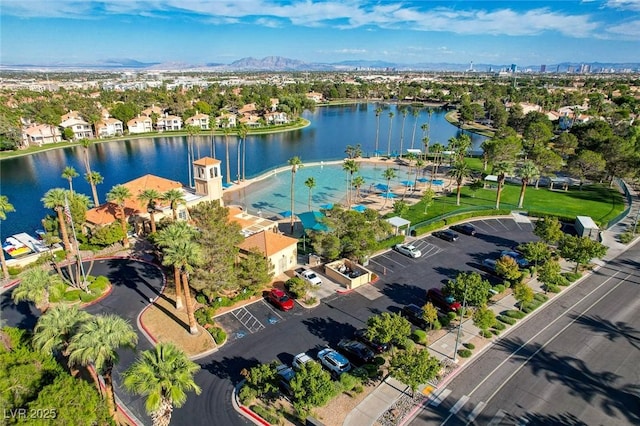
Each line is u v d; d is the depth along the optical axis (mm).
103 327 28766
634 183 99500
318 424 29844
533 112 172500
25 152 148125
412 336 41250
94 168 130875
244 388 33812
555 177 97750
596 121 126062
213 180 76625
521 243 67125
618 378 36438
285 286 51875
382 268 58344
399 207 76000
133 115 191500
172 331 43281
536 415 32219
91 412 26562
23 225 82312
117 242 65562
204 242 44531
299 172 120125
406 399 33750
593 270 57125
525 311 46625
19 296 38781
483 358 38844
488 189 99438
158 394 24844
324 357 37906
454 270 57906
